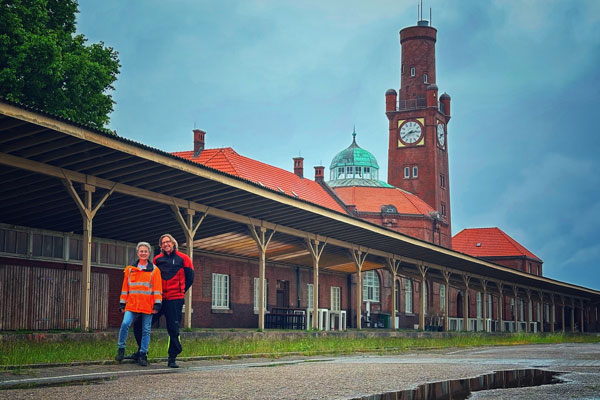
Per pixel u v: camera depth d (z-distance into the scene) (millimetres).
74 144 16344
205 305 33531
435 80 84688
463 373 10008
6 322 19156
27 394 6730
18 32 25938
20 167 16453
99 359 11312
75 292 21547
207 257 33781
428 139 81312
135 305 10945
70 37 30531
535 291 62750
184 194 21891
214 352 14633
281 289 40969
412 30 84938
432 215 68375
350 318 48969
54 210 21250
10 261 20828
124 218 23484
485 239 96375
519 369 11000
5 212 20859
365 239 33250
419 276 44469
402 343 25469
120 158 17578
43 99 27172
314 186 61281
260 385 7824
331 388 7633
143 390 7195
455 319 55375
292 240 31953
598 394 7172
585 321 91188
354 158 80000
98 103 29781
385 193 68438
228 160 47125
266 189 22953
